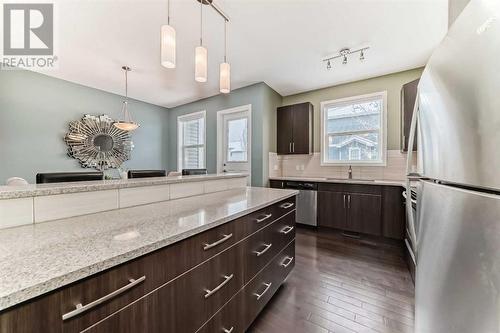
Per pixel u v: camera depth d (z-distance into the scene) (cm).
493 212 52
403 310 161
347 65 316
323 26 231
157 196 151
